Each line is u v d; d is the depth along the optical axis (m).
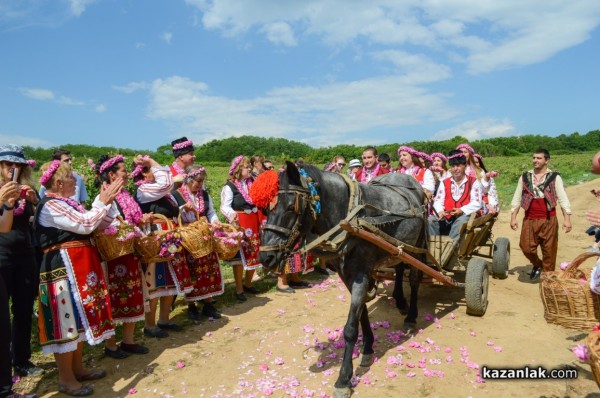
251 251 7.25
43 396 4.42
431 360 4.79
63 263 4.28
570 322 4.23
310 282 8.38
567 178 25.45
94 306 4.38
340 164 9.45
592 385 4.23
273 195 3.86
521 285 7.44
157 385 4.62
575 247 9.95
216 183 26.84
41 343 4.30
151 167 5.62
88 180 8.65
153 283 5.65
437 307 6.48
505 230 12.20
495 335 5.43
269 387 4.43
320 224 4.25
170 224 5.37
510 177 28.31
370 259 4.47
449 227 6.87
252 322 6.29
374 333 5.66
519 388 4.25
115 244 4.53
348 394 4.16
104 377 4.80
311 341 5.52
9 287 4.77
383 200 4.91
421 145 60.78
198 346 5.55
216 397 4.34
